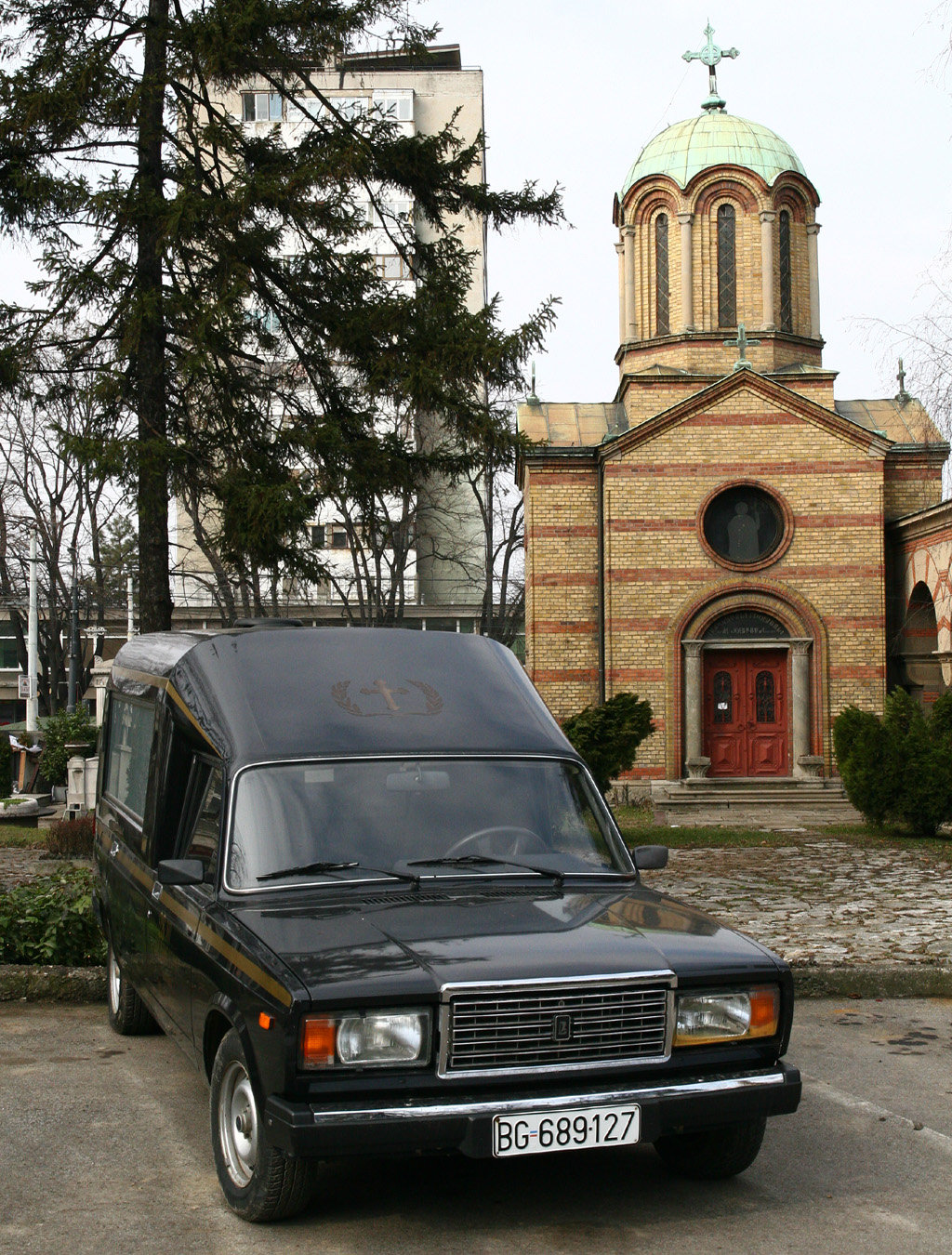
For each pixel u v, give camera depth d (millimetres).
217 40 14227
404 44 16016
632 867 5801
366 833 5426
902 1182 5145
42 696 45875
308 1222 4715
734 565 24375
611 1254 4422
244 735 5688
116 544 46781
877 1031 7746
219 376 15211
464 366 15617
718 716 24797
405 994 4379
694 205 26750
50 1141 5598
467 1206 4883
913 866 14766
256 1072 4527
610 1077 4531
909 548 24375
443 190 17016
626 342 27844
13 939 8742
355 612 46562
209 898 5332
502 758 5891
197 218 14164
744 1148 4992
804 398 24312
